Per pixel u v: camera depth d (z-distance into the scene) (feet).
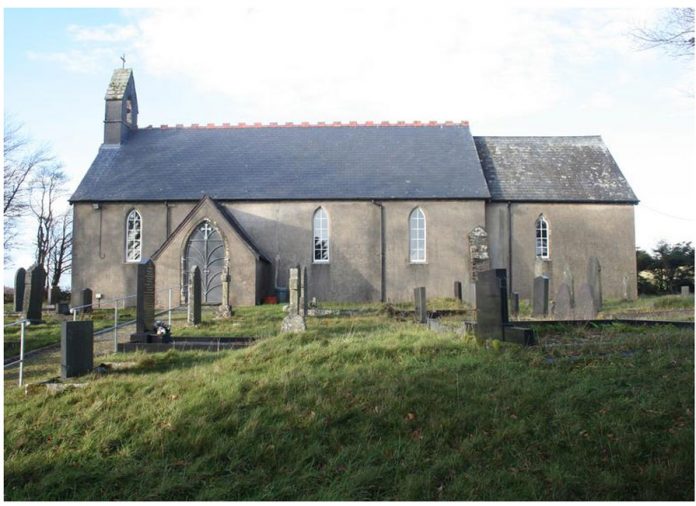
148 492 25.13
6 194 135.54
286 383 32.30
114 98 116.88
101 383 34.55
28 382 37.73
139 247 104.73
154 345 46.42
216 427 28.84
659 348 35.01
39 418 30.86
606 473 23.80
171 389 33.12
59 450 28.25
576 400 28.71
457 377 32.17
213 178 108.17
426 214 105.29
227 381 33.12
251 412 29.73
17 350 50.60
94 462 27.22
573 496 23.18
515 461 25.35
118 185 106.83
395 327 53.88
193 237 97.66
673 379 30.09
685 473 23.41
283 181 107.45
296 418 29.04
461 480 24.27
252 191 105.50
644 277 146.00
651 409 27.48
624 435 25.76
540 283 66.74
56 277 173.99
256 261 95.45
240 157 113.19
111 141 116.47
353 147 115.55
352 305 94.02
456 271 104.06
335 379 33.01
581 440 25.99
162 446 27.71
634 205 110.01
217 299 96.37
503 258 108.27
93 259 104.12
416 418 28.66
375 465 25.82
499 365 33.68
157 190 105.60
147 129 121.49
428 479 24.39
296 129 120.37
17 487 26.03
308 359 36.88
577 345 36.91
